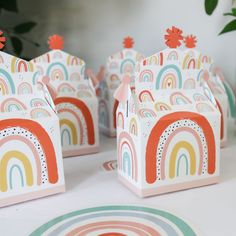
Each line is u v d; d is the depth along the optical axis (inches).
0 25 51.8
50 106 25.0
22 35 52.6
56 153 24.7
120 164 26.9
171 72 25.8
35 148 23.9
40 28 54.9
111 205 23.1
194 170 25.5
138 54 40.2
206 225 20.2
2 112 23.3
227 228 19.8
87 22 52.0
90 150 34.4
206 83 26.9
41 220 21.4
